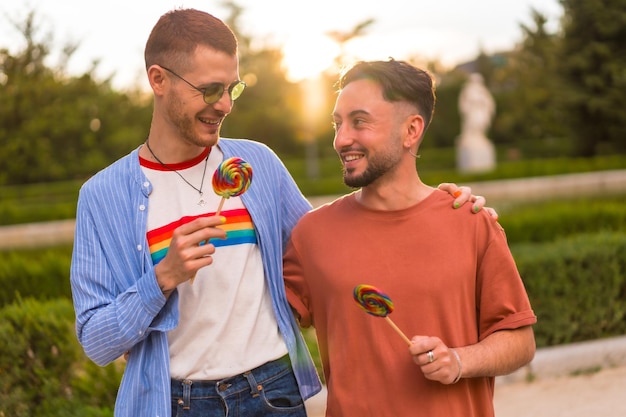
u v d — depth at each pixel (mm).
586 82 25984
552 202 15914
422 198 2557
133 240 2557
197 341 2535
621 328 6215
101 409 4746
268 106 27844
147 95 23516
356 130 2486
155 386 2496
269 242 2656
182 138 2547
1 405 4781
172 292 2488
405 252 2500
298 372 2672
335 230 2600
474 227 2525
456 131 35688
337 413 2535
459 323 2480
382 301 2242
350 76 2523
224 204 2611
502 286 2510
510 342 2477
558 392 5254
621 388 5242
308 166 28172
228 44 2498
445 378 2328
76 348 5004
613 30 25719
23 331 4941
